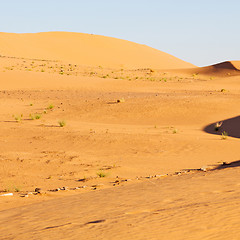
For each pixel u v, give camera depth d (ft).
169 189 42.37
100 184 54.19
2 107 173.88
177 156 83.15
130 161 78.23
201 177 49.60
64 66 369.09
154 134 108.68
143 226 27.02
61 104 177.99
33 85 238.89
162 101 166.91
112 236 25.14
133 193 42.04
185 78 328.70
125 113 151.84
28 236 26.66
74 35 641.81
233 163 68.69
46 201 42.96
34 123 136.36
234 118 136.46
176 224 27.02
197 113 147.84
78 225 28.84
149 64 621.31
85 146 94.43
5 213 36.81
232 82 278.87
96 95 204.33
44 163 75.25
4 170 69.10
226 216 28.19
